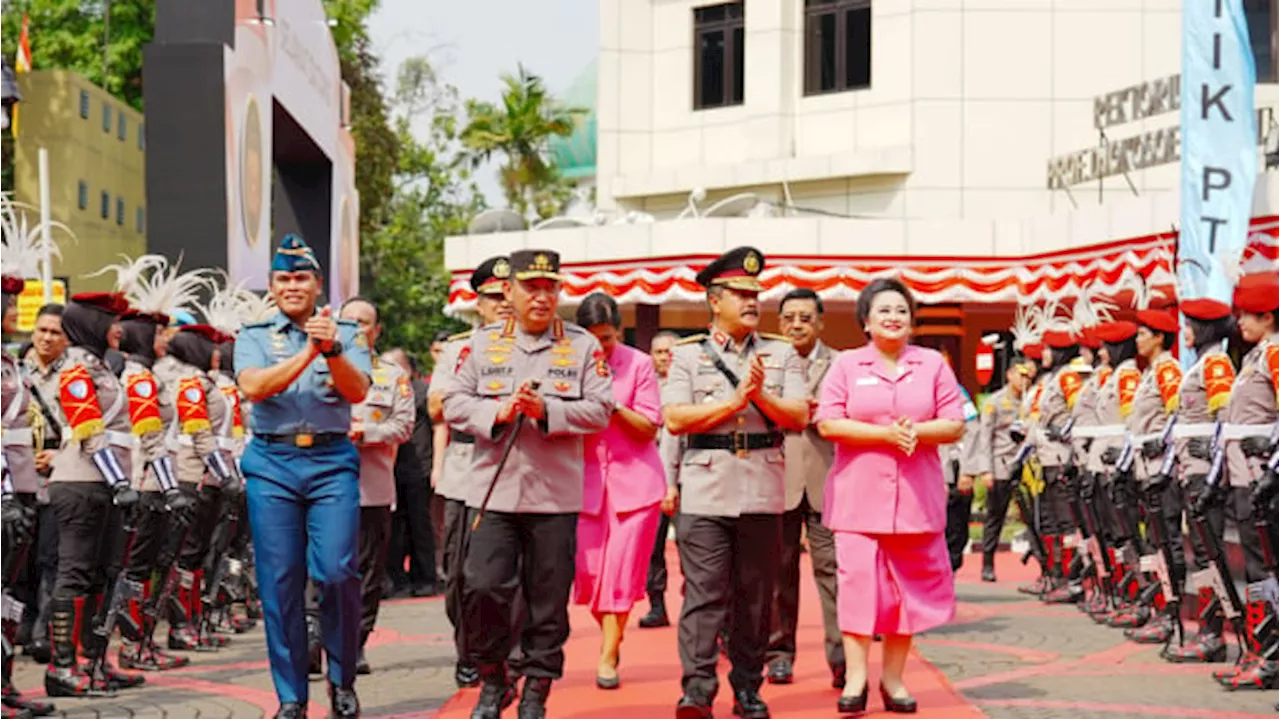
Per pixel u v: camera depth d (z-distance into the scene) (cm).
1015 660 1142
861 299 922
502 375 804
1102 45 2823
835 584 984
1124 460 1242
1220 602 1107
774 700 948
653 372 1002
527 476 795
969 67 2850
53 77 3541
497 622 799
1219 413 1039
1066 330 1547
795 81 3012
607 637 1002
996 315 2838
